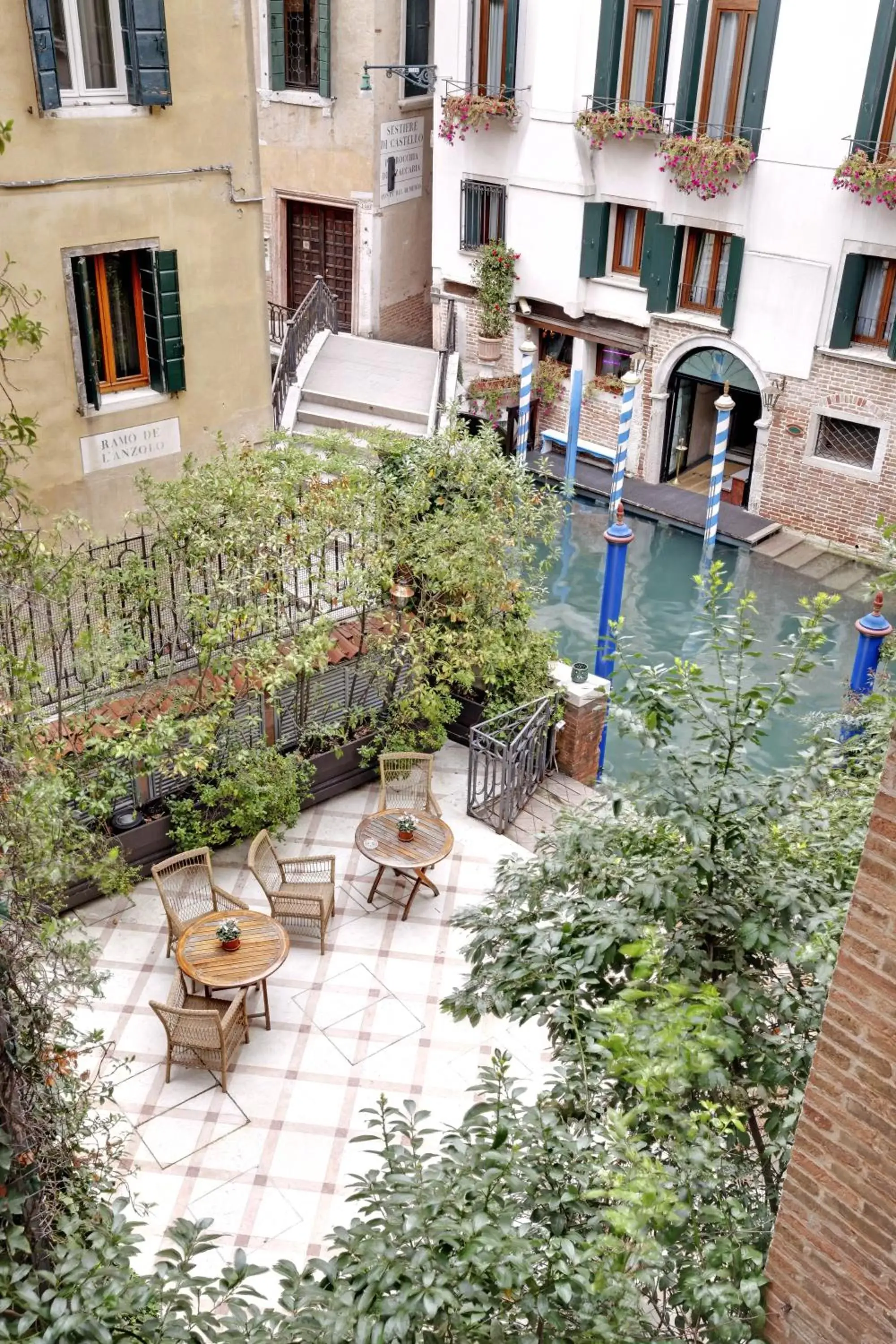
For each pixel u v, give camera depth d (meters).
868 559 18.44
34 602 9.38
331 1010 9.50
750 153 17.34
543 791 12.06
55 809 6.06
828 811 5.53
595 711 12.10
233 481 10.36
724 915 4.84
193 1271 7.45
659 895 4.69
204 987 9.48
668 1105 4.32
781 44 16.73
